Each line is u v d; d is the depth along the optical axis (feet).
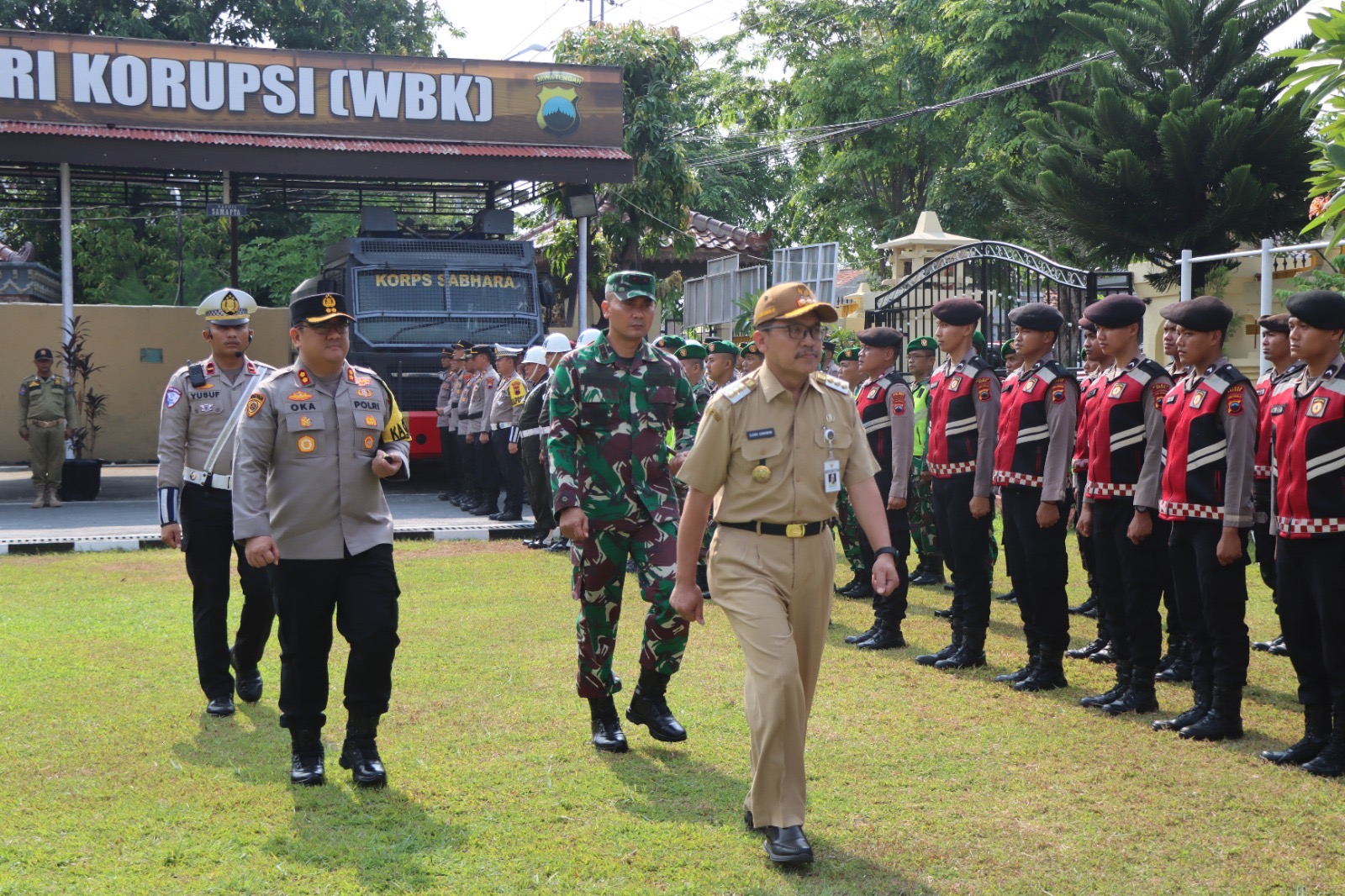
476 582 30.40
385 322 51.34
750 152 98.94
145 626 25.05
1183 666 21.49
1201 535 17.60
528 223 87.30
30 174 59.16
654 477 17.04
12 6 84.99
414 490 55.93
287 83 52.47
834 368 42.42
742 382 13.74
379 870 12.80
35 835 13.80
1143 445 19.29
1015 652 23.20
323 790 15.31
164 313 67.36
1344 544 15.71
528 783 15.53
